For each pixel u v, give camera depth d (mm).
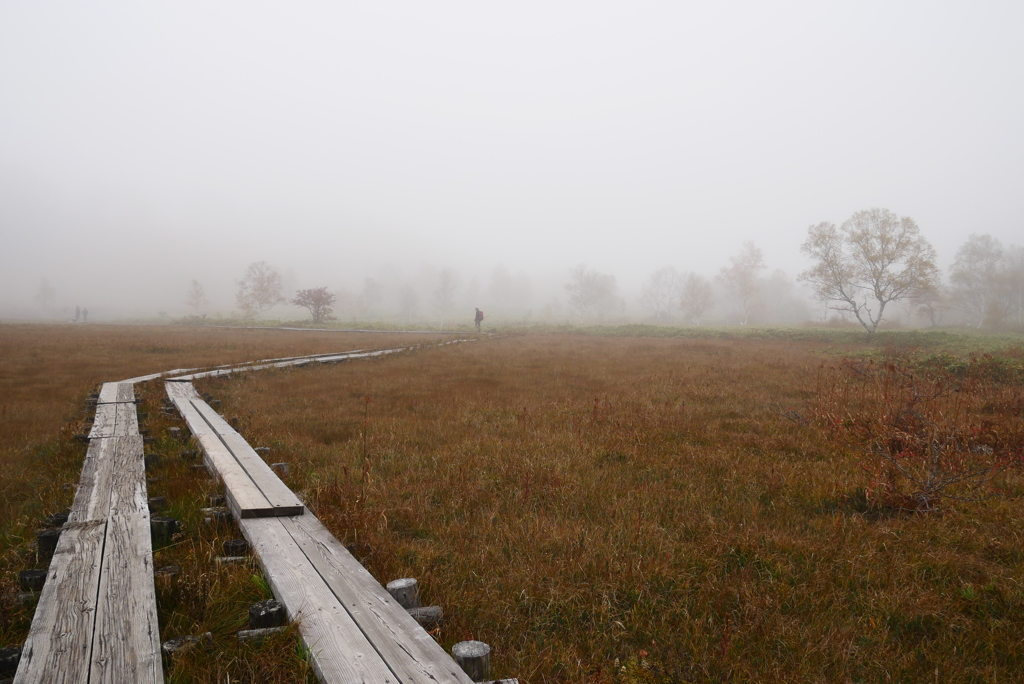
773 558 4020
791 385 12383
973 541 4406
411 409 9562
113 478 4902
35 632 2549
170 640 2617
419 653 2486
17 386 11172
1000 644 3137
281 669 2449
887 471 5832
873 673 2910
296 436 7520
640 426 8047
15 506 4633
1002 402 9711
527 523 4547
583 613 3328
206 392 11016
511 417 8680
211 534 4094
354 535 4051
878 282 37406
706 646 3023
